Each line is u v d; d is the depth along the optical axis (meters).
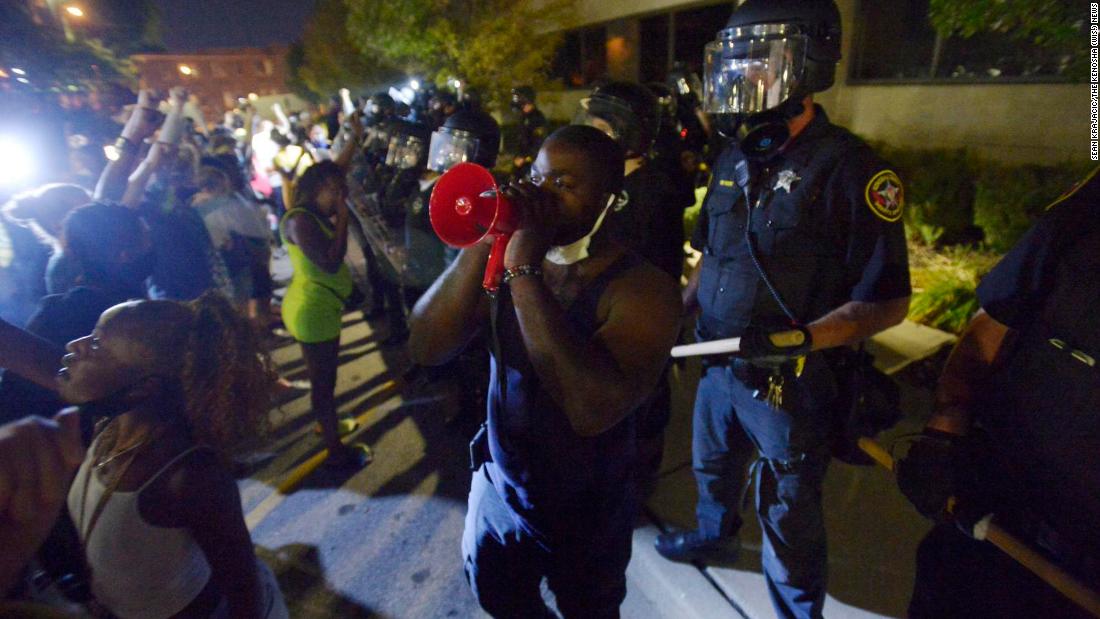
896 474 1.40
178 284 3.09
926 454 1.34
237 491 1.37
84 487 1.28
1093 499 1.09
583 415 1.19
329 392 3.09
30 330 1.76
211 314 1.38
